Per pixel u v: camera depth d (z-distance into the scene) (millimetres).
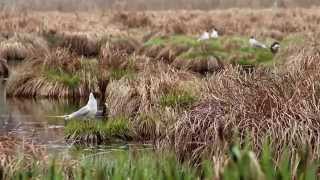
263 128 11586
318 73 13469
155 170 8344
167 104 17406
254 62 29062
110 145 15242
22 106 20922
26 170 10203
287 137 11258
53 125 17578
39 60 24422
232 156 6434
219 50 30812
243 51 30406
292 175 8641
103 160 12250
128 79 20500
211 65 29141
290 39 33406
